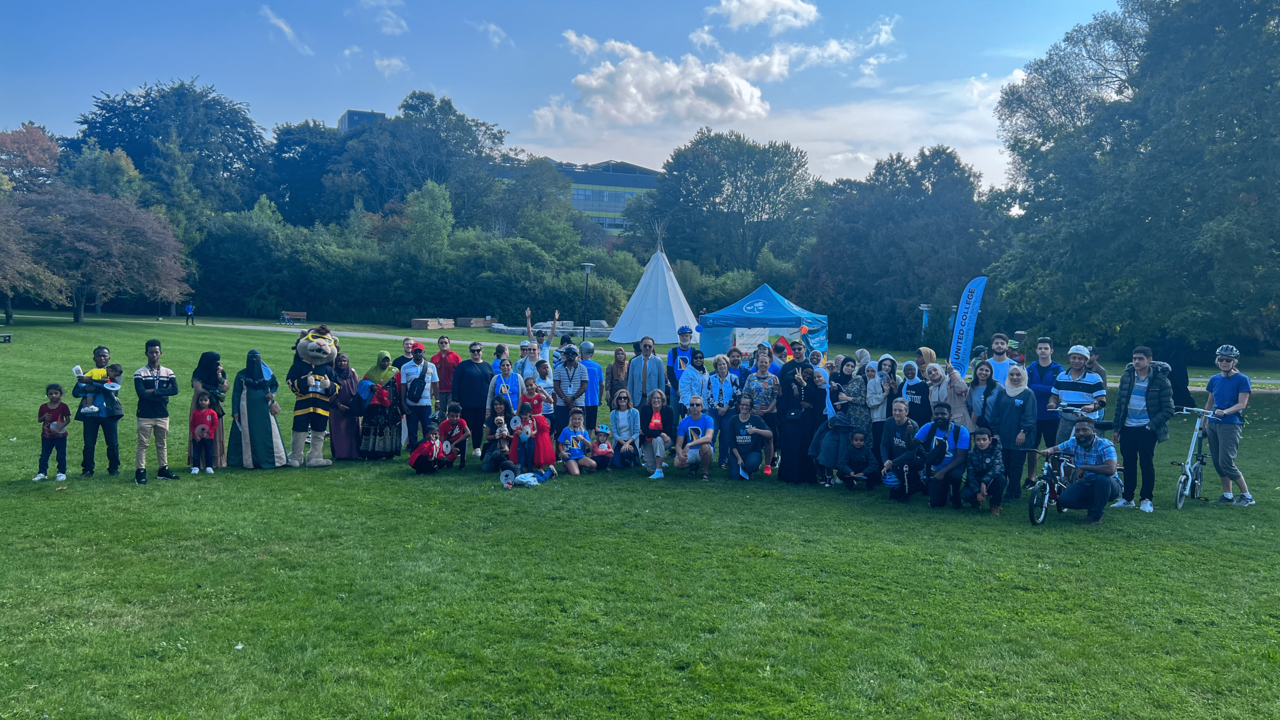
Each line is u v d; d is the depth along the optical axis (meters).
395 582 6.15
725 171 74.38
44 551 6.73
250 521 7.82
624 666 4.77
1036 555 7.10
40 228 39.16
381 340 34.72
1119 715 4.24
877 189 54.91
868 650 5.01
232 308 58.06
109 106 78.00
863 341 53.50
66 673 4.55
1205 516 8.66
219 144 80.88
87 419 9.59
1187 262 18.47
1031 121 37.75
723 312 25.48
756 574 6.47
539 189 82.94
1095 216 19.91
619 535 7.61
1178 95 19.56
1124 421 9.09
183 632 5.14
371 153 82.81
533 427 10.17
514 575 6.36
